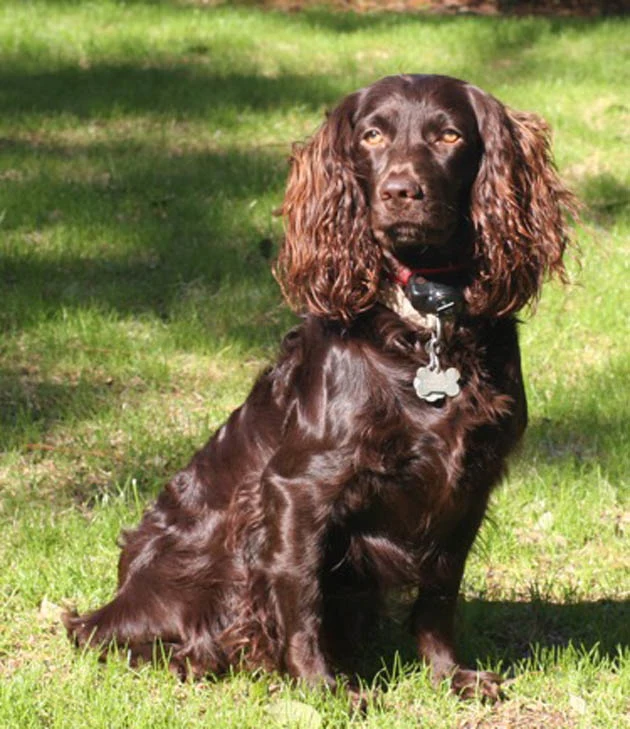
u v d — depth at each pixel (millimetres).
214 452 6199
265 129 15320
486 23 21156
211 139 14852
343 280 5613
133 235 11789
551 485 8008
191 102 16047
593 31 20969
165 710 5543
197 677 6008
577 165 14484
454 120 5547
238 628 5910
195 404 9125
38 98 15930
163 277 11062
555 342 10195
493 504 7531
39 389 9234
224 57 18609
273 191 13062
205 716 5531
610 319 10562
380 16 22281
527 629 6531
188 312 10383
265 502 5707
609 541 7457
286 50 19188
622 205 13312
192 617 6031
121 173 13430
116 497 7629
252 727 5457
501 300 5633
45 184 12992
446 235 5457
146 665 5980
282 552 5633
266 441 5914
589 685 5891
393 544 5684
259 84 17000
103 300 10570
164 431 8680
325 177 5742
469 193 5656
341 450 5465
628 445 8477
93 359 9633
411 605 6234
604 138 15320
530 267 5770
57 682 5770
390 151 5516
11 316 10195
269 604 5773
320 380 5578
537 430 8758
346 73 18109
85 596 6664
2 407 8953
